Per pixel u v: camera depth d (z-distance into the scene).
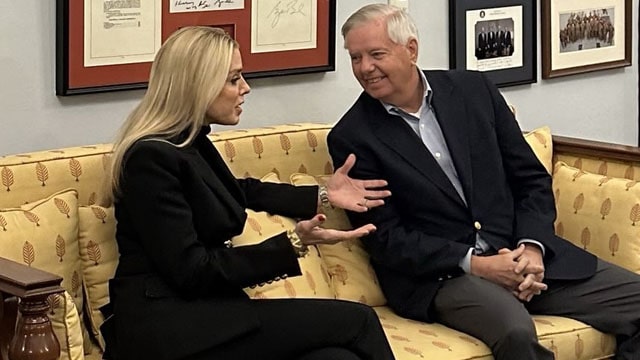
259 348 2.40
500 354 2.70
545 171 3.11
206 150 2.60
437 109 2.99
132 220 2.42
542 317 2.95
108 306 2.58
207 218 2.46
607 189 3.18
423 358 2.62
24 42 2.88
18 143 2.91
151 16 3.06
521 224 3.01
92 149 2.84
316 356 2.42
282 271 2.46
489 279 2.84
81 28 2.94
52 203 2.63
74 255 2.64
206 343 2.36
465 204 2.95
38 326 2.18
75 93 2.95
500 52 3.92
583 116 4.29
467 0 3.79
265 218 2.83
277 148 3.11
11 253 2.50
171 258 2.37
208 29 2.54
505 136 3.10
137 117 2.52
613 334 2.93
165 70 2.50
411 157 2.92
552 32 4.07
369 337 2.46
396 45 2.88
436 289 2.86
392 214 2.91
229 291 2.45
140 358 2.38
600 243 3.16
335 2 3.46
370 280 2.99
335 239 2.54
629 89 4.45
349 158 2.91
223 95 2.51
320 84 3.50
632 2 4.38
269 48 3.34
